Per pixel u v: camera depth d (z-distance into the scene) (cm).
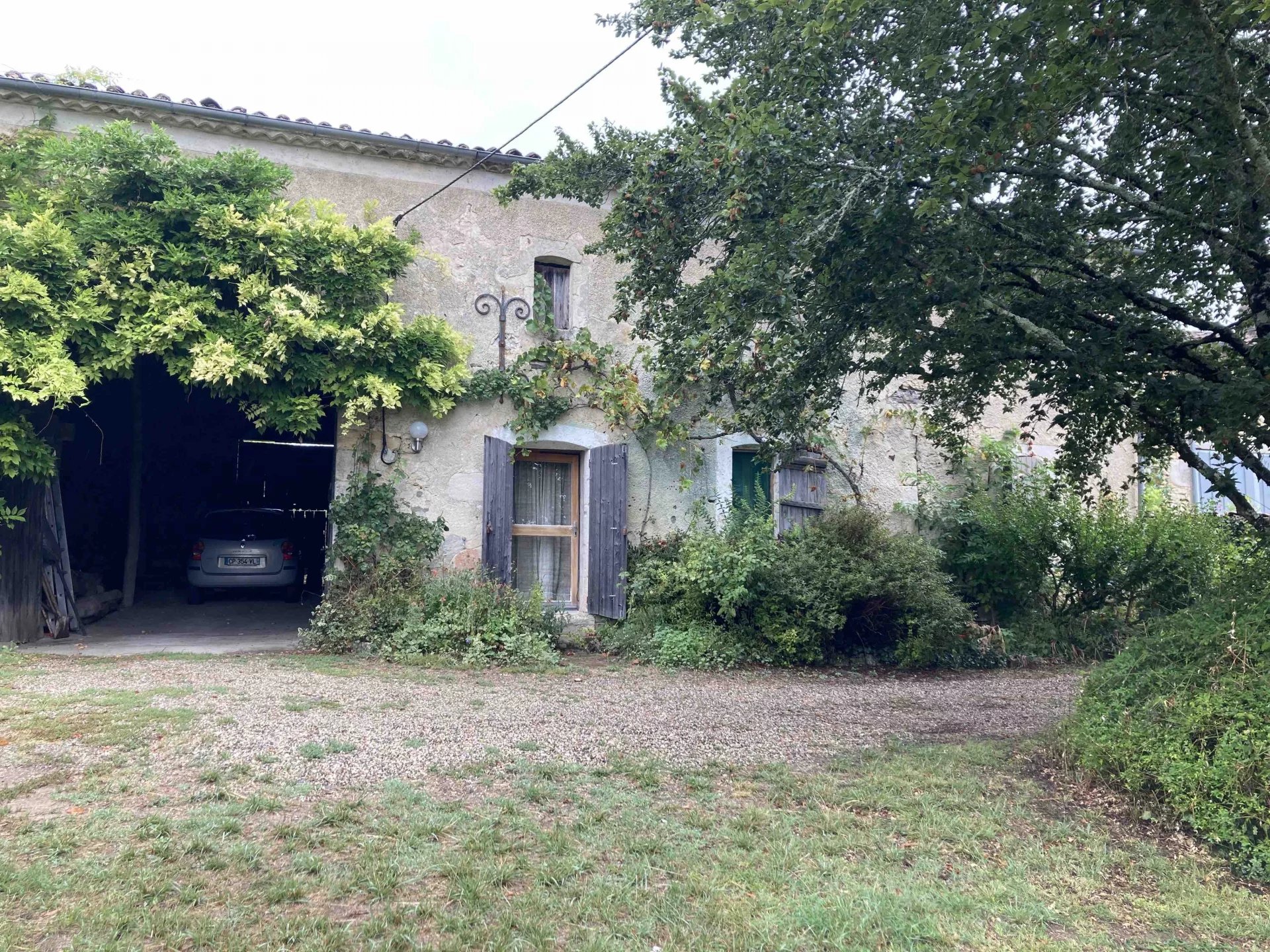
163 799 405
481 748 513
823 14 453
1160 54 415
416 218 941
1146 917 330
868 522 931
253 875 332
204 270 812
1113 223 546
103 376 819
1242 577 498
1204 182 458
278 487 1681
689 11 598
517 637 823
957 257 487
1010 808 441
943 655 910
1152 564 1006
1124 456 1268
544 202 989
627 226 662
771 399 585
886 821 423
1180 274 533
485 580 897
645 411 957
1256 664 426
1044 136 441
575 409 973
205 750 479
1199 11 383
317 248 843
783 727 605
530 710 619
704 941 297
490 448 921
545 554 991
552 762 492
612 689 720
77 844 351
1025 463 1181
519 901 320
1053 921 325
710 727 595
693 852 372
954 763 515
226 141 902
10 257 745
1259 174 421
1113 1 382
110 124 786
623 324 1009
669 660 832
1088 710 488
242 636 948
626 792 446
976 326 500
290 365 835
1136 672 484
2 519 801
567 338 988
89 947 276
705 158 590
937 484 1133
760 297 511
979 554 1035
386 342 860
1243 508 493
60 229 755
